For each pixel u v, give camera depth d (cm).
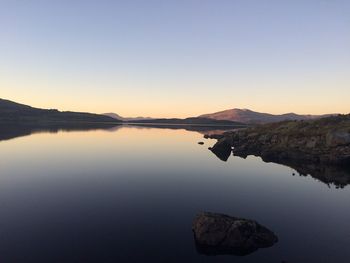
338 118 9769
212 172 5944
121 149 9312
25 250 2591
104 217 3362
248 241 2686
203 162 7150
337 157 6838
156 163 6862
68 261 2439
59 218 3303
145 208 3688
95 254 2553
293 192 4528
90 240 2802
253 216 3500
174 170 6062
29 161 6700
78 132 16688
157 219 3338
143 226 3138
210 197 4209
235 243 2673
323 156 7119
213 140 13462
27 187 4512
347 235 3006
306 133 8881
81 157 7469
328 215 3562
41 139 11681
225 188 4712
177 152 8912
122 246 2700
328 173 5938
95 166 6281
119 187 4641
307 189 4716
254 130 12344
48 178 5103
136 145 10638
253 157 8088
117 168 6131
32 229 3008
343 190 4669
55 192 4281
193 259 2498
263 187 4803
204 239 2739
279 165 6825
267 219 3412
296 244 2788
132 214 3475
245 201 4056
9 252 2553
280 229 3133
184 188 4662
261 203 3978
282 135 9544
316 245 2777
